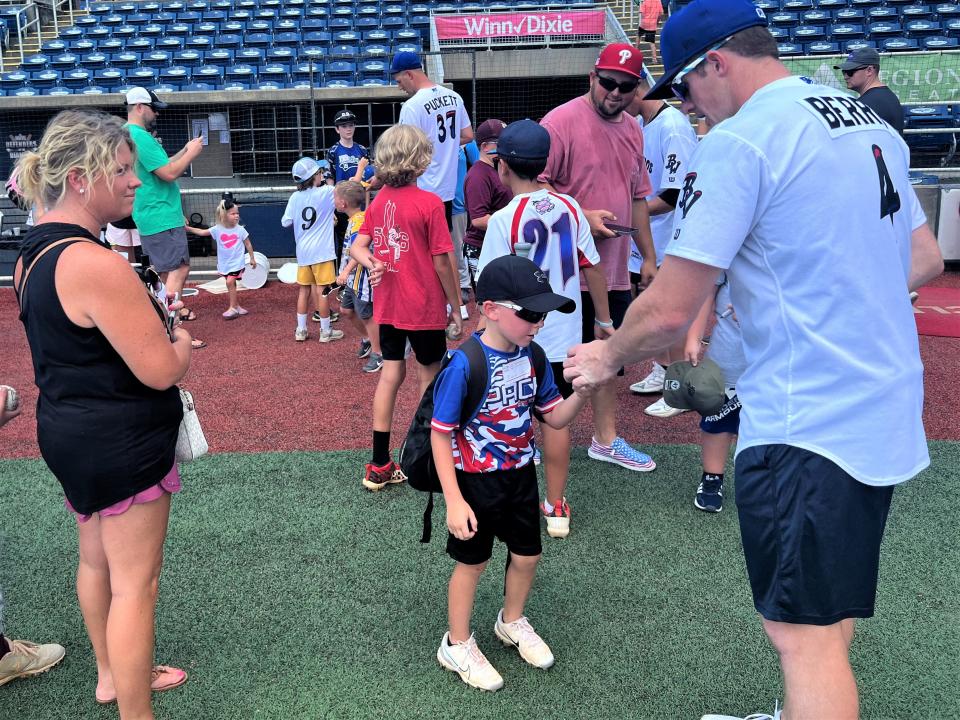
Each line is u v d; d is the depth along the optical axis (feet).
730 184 5.59
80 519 7.43
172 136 46.39
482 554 8.10
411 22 54.19
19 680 8.39
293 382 18.88
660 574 10.22
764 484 5.82
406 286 12.17
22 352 21.85
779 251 5.65
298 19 56.44
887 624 9.11
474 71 35.78
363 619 9.39
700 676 8.33
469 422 7.87
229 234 24.98
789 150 5.57
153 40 52.39
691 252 5.65
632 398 17.17
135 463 6.83
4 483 13.23
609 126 11.86
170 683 8.23
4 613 9.53
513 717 7.79
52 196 6.64
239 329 24.22
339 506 12.19
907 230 6.04
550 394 8.27
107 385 6.65
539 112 49.32
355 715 7.84
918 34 47.24
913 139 36.40
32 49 55.72
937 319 22.74
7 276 31.68
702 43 6.04
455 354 7.82
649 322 5.98
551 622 9.27
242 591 9.96
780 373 5.77
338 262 27.48
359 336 23.15
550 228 10.53
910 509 11.76
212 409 16.96
